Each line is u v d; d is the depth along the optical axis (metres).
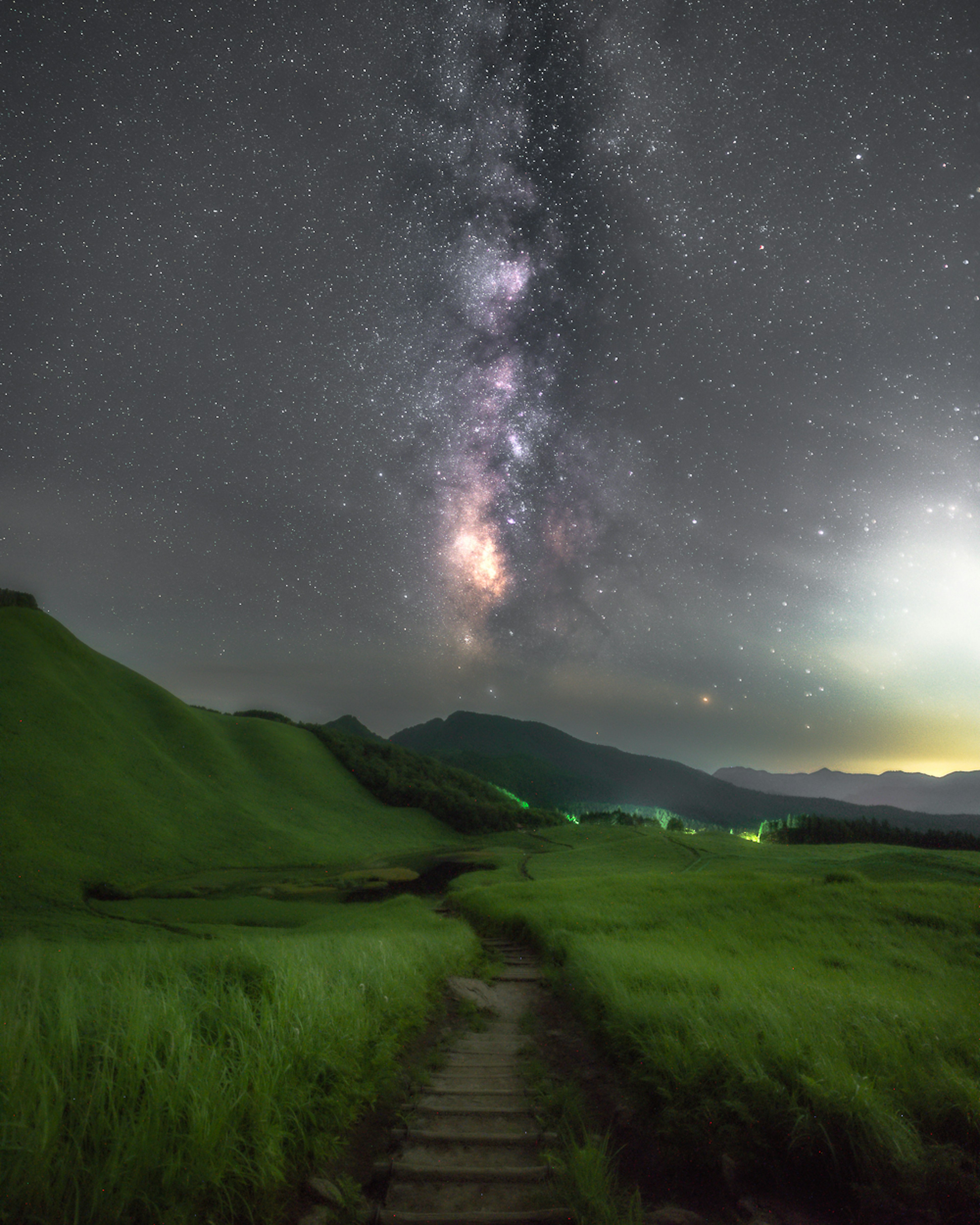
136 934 43.06
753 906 27.47
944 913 24.89
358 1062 7.38
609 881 41.88
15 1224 3.66
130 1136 4.34
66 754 96.38
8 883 64.75
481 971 18.28
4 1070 4.49
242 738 142.38
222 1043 5.89
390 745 183.88
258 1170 4.70
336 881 79.88
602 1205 4.83
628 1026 8.83
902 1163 5.09
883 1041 7.38
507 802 168.12
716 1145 5.64
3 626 121.62
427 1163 5.84
